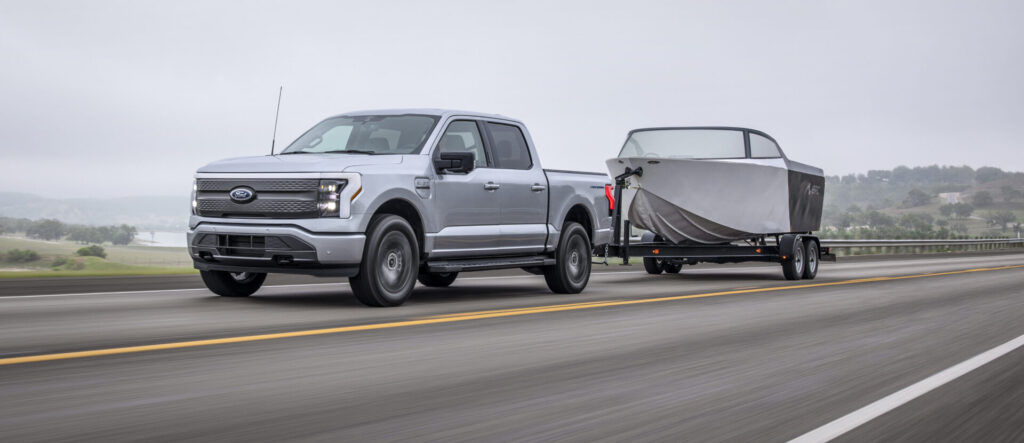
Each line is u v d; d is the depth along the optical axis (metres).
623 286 12.77
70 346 5.62
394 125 9.43
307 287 11.02
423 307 8.59
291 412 4.00
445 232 9.12
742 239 14.95
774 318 8.50
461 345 6.15
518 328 7.14
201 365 5.08
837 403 4.59
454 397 4.44
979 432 4.07
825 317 8.72
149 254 19.20
